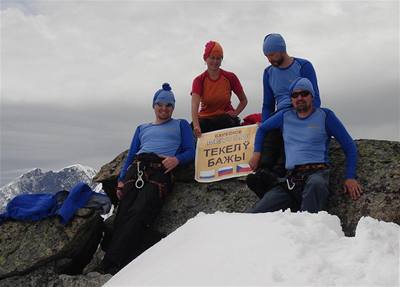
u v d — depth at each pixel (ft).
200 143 15.14
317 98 12.79
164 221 14.25
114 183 16.10
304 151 11.69
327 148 11.96
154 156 13.87
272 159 12.73
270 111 13.82
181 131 14.69
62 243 13.38
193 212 14.05
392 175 11.82
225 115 15.65
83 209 13.89
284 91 13.21
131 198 13.44
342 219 11.73
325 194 11.14
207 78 15.67
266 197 11.70
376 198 11.50
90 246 14.37
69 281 12.93
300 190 11.46
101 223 14.58
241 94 16.08
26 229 13.91
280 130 12.76
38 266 13.46
